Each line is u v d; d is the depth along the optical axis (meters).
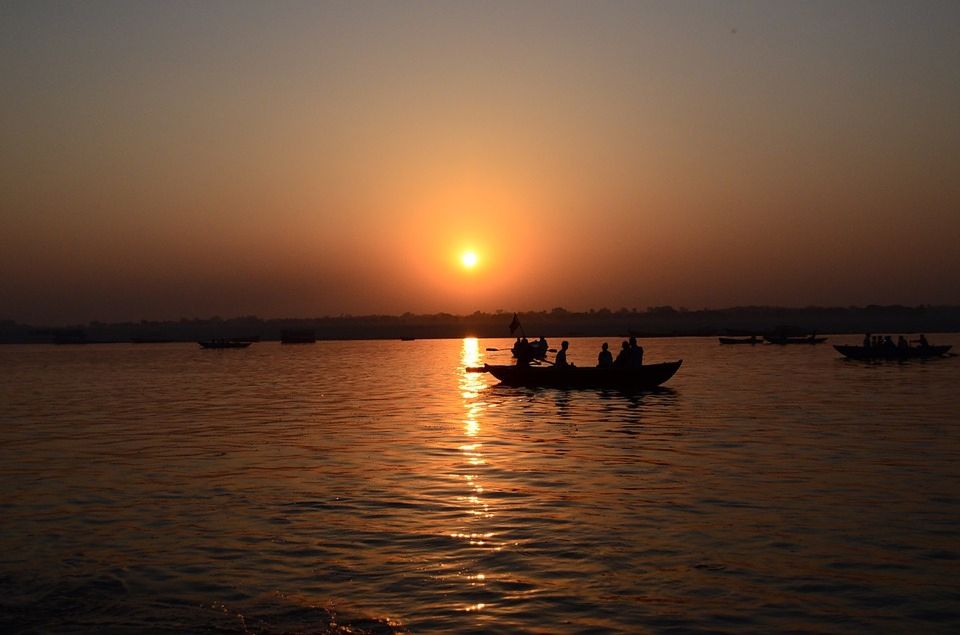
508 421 29.16
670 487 17.11
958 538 13.05
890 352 69.00
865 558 12.09
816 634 9.47
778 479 17.83
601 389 40.12
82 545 13.35
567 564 12.01
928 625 9.68
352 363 93.06
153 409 36.44
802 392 39.56
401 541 13.30
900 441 23.19
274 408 36.22
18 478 19.09
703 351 107.62
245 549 13.02
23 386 54.31
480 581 11.36
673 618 9.98
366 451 22.59
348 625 9.98
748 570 11.63
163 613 10.44
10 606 10.71
